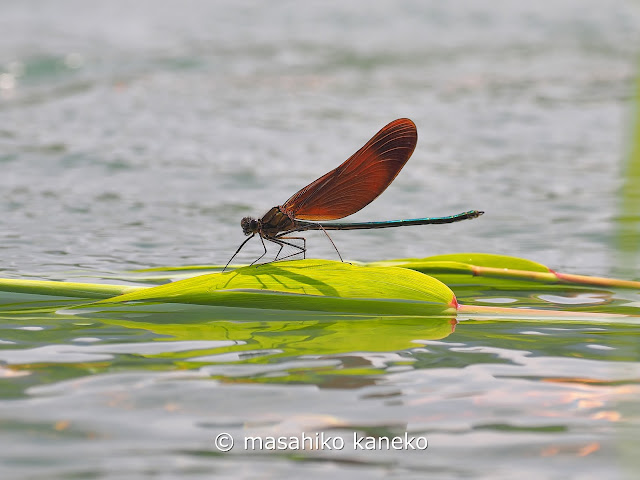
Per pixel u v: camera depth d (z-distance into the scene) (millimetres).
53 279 16312
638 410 9266
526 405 9453
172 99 45469
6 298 14617
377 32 73625
